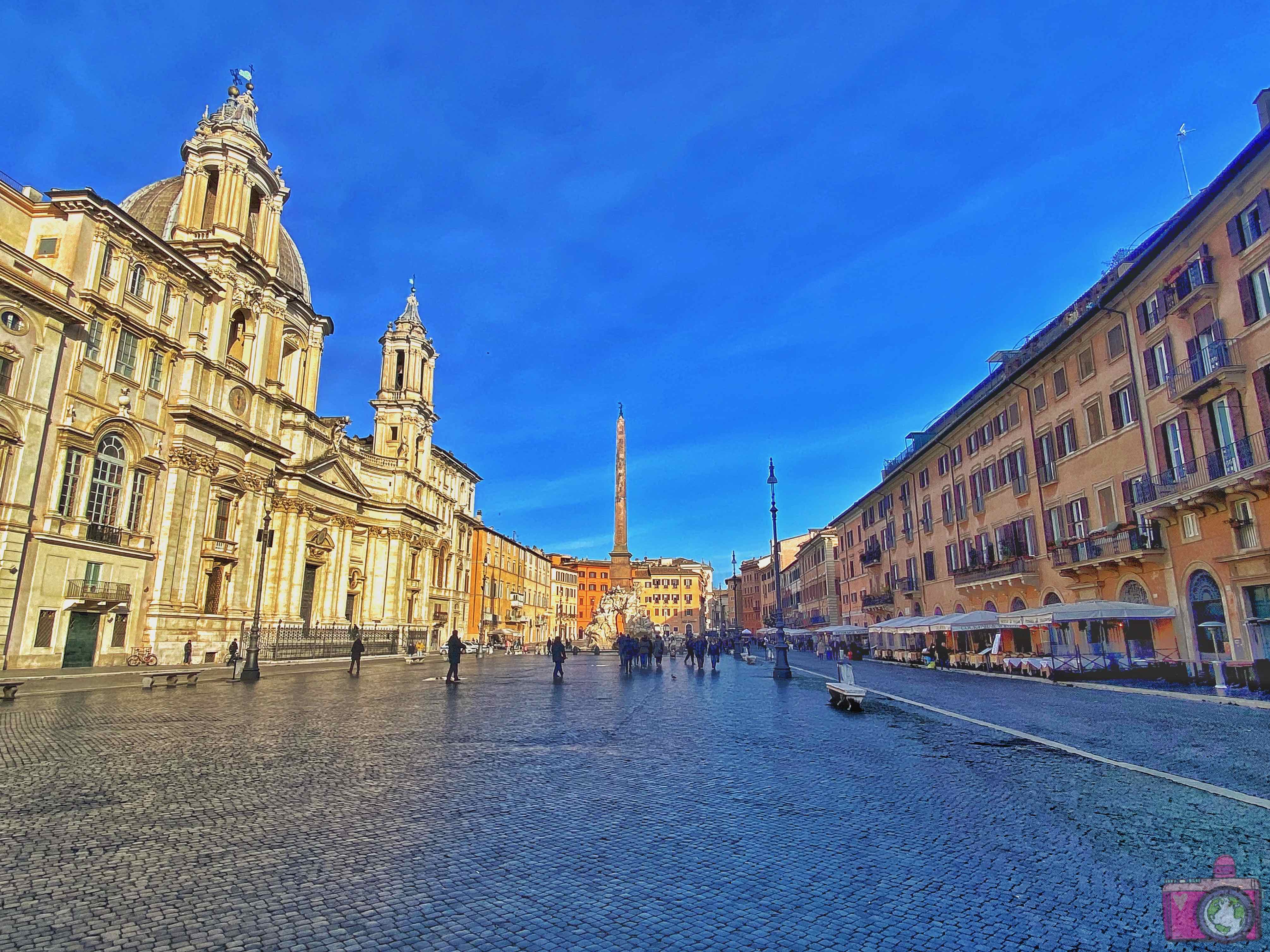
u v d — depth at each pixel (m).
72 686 21.58
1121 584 27.69
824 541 80.50
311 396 53.84
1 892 4.99
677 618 156.12
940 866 5.84
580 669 38.19
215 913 4.71
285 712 15.98
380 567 62.16
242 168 43.62
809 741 12.27
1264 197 20.50
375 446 68.75
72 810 7.15
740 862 5.91
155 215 45.06
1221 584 22.39
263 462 44.28
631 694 21.75
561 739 12.28
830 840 6.52
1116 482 27.92
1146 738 12.64
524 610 105.81
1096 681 25.05
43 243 31.39
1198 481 23.11
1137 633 26.77
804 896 5.19
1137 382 26.58
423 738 12.25
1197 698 19.44
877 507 60.31
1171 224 23.61
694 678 30.12
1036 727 14.04
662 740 12.23
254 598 43.34
